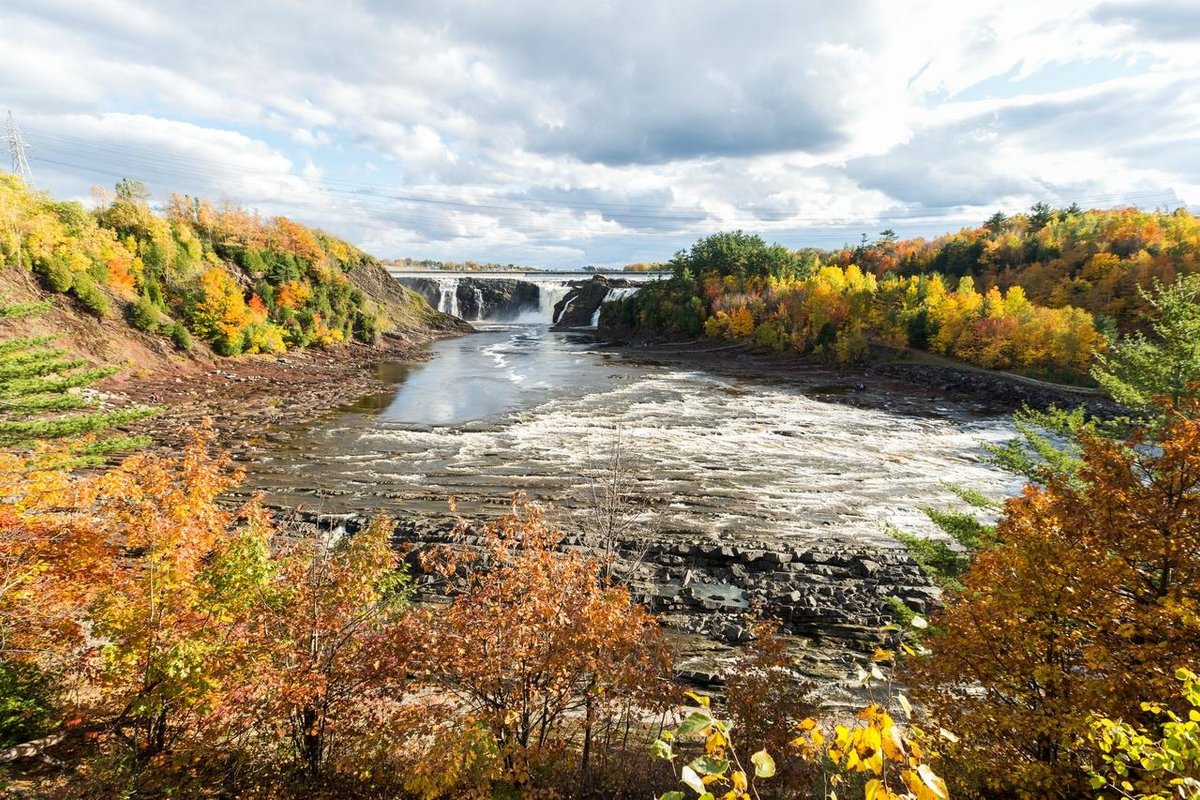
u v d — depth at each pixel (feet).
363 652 35.32
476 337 398.42
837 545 84.64
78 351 164.86
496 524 42.34
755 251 408.26
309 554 41.11
